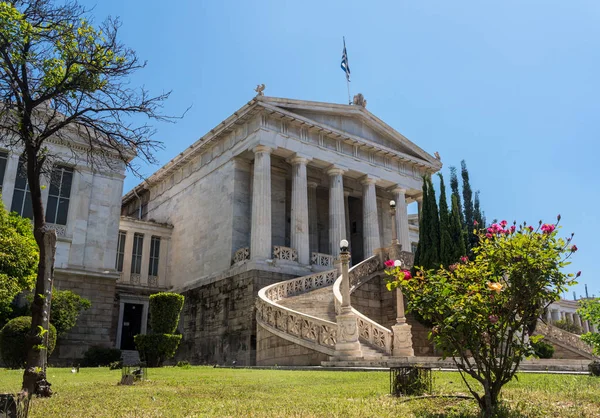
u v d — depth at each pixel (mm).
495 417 6477
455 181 43938
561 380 10703
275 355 20438
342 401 8203
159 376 14609
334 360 16766
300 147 35406
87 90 10828
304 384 11195
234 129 36344
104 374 16422
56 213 31344
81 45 10664
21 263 21219
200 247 37500
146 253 40250
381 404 7793
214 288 33812
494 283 6863
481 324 6934
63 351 29156
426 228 26641
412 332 25344
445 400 8141
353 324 17422
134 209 49781
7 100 10500
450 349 7277
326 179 41688
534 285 6836
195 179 40250
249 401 8500
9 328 20734
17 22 9695
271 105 33906
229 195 35438
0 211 22312
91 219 32500
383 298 27219
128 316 38344
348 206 45281
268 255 31453
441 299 7160
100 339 30906
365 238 38188
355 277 26734
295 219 34031
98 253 32219
